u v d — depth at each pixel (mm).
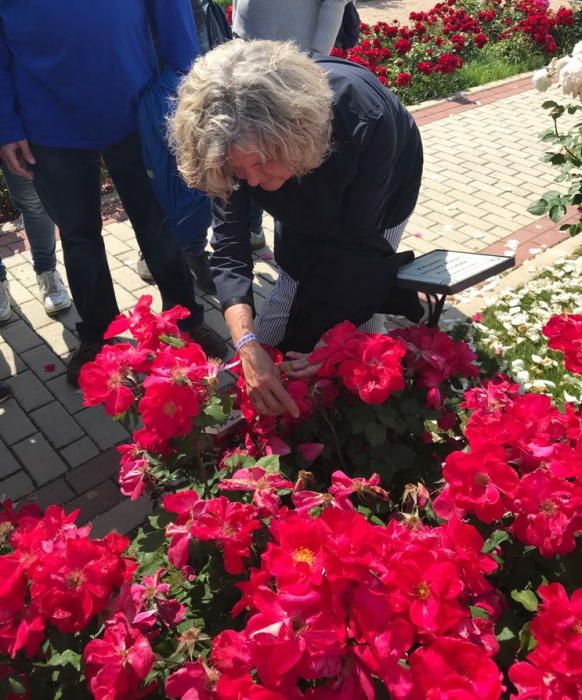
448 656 1035
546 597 1119
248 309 1805
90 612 1131
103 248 2811
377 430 1518
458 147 5508
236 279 1871
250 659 1067
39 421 2771
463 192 4746
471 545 1190
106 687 1068
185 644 1169
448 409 1698
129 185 2684
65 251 2738
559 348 1685
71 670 1228
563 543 1210
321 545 1118
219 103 1339
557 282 3568
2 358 3137
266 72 1348
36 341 3250
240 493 1405
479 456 1270
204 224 2596
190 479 1657
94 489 2461
